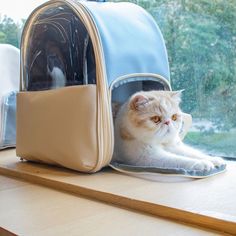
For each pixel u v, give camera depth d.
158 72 0.91
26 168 0.88
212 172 0.73
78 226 0.53
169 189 0.65
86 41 0.83
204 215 0.51
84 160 0.78
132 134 0.81
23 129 0.92
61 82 0.90
